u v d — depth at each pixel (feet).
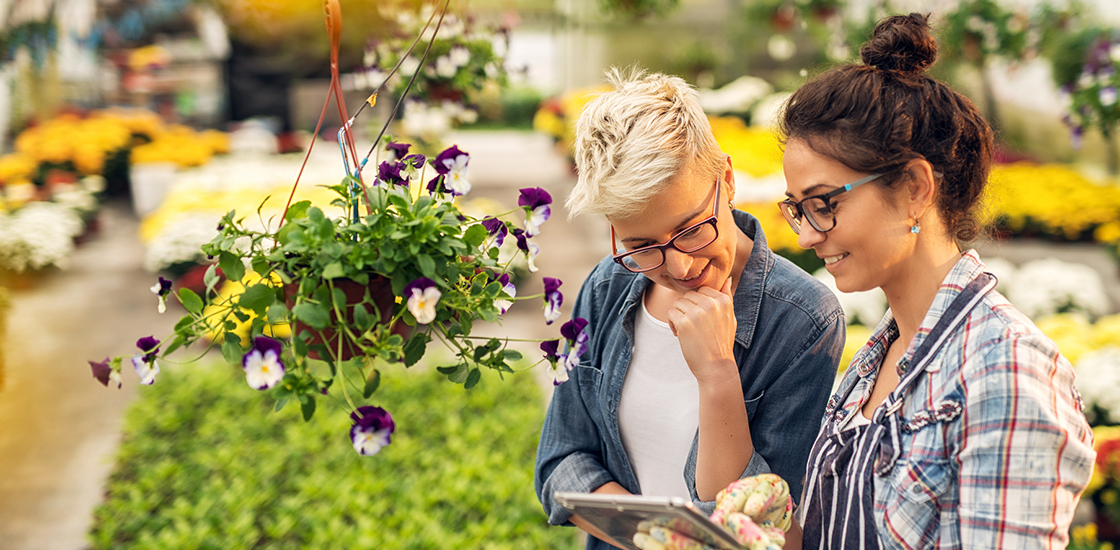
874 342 3.73
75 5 40.91
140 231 30.68
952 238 3.41
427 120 12.35
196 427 14.70
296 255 3.77
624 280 4.89
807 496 3.84
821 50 40.75
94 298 23.73
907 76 3.33
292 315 3.66
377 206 3.81
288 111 47.62
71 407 16.34
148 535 10.87
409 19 11.68
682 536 3.33
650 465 4.74
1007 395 2.94
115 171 36.40
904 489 3.21
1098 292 17.21
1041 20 29.63
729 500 3.51
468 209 24.98
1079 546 9.20
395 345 3.74
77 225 28.48
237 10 41.81
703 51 47.47
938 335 3.25
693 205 3.75
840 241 3.35
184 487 12.40
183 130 39.68
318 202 25.77
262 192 27.91
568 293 23.04
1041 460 2.89
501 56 11.66
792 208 3.53
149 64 48.55
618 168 3.66
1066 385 3.05
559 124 46.88
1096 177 35.83
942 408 3.13
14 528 11.89
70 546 11.38
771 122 3.84
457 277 3.88
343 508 11.48
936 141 3.23
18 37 34.53
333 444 13.67
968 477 3.01
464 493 11.73
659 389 4.65
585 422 5.02
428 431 14.08
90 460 14.11
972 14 29.43
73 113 39.37
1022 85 44.96
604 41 49.93
